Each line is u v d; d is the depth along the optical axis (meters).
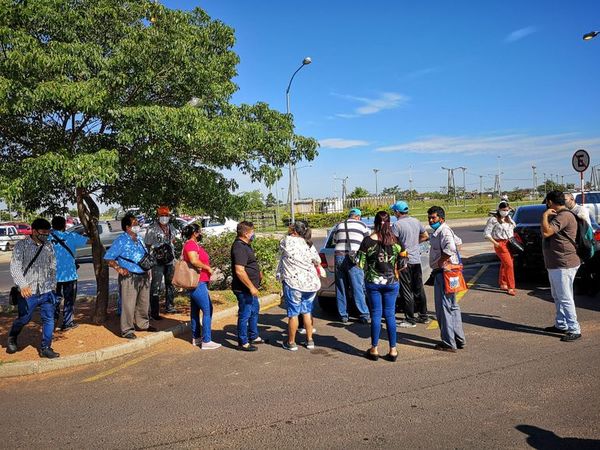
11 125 6.76
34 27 6.32
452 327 6.09
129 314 6.89
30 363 5.83
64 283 7.42
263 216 36.66
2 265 23.14
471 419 4.11
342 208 45.47
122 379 5.54
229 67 8.12
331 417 4.26
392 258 5.84
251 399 4.77
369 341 6.76
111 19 6.86
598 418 4.05
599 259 8.70
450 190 69.12
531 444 3.65
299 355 6.22
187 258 6.54
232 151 6.86
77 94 5.83
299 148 7.93
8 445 3.94
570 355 5.70
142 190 7.67
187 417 4.39
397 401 4.56
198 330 6.87
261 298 9.77
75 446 3.89
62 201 7.97
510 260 9.39
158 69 6.79
